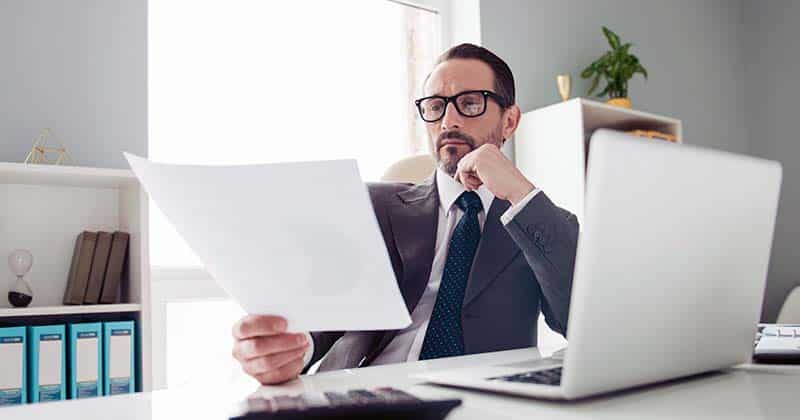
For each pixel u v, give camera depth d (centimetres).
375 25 302
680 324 60
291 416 45
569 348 52
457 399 48
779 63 420
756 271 70
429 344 124
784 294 402
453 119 141
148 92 234
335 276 70
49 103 214
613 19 374
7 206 207
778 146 418
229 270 75
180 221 73
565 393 52
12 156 207
